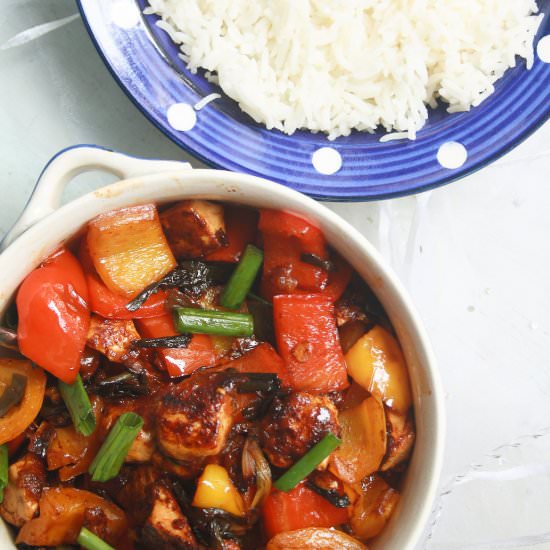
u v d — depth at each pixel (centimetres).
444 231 69
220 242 57
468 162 65
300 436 54
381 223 69
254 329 57
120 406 55
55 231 55
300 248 56
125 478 55
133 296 56
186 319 55
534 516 67
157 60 65
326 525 55
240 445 55
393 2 67
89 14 64
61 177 55
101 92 68
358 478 55
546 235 69
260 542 55
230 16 66
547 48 66
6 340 55
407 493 55
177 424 54
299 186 65
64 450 55
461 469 68
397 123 67
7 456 55
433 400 54
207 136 65
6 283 55
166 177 55
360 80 67
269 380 55
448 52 67
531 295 69
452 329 69
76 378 55
